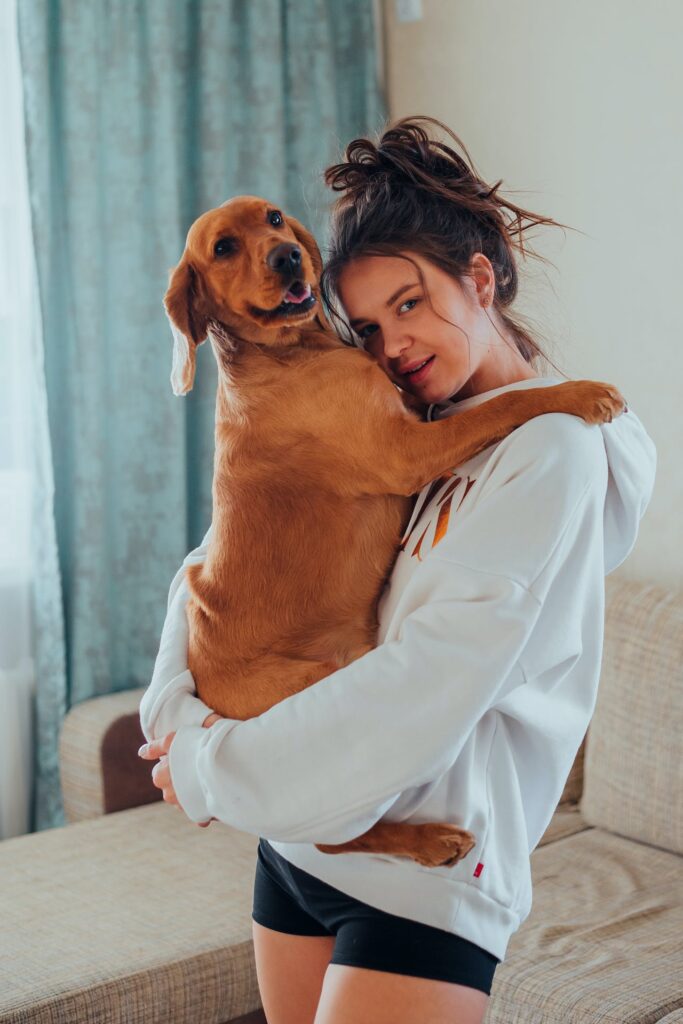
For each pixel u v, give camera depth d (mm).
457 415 1222
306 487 1304
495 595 1064
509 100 3094
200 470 3316
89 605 3078
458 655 1056
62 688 3041
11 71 2945
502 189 3133
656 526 2773
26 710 3072
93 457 3057
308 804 1082
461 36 3230
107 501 3170
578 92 2885
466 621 1062
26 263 2996
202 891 2283
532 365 1420
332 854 1177
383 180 1289
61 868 2414
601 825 2486
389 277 1234
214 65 3199
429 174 1310
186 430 3303
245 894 2266
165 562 3221
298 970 1307
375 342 1333
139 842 2553
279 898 1320
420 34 3379
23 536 3043
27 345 2988
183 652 1385
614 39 2773
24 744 3070
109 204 3105
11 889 2311
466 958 1124
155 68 3113
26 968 1966
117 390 3150
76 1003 1875
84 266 3016
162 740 1290
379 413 1268
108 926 2131
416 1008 1102
